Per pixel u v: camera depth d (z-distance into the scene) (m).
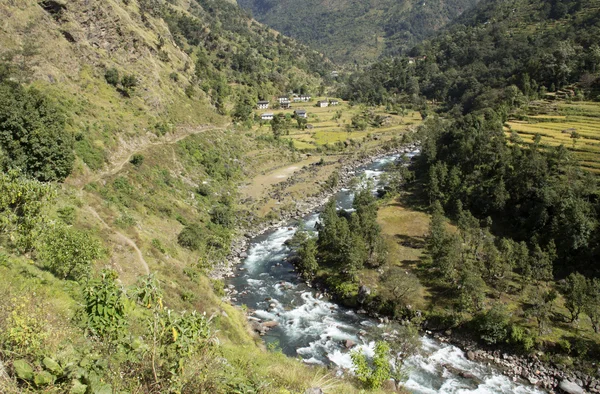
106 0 113.38
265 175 124.88
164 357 11.97
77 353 12.19
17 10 80.88
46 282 24.64
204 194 93.38
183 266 57.97
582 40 173.50
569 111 121.44
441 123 167.12
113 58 106.31
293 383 20.78
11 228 29.88
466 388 42.09
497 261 60.53
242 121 161.00
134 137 88.69
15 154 50.06
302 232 78.94
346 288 59.78
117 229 54.81
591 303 48.03
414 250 69.50
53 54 84.12
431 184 90.62
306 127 179.88
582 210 65.75
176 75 136.75
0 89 52.44
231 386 13.32
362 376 32.28
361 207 85.81
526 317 49.88
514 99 139.25
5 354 10.90
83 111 78.94
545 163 78.75
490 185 82.38
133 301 12.16
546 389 42.56
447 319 51.72
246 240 82.94
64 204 51.41
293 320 54.69
